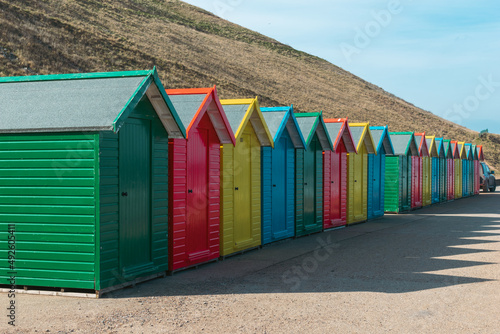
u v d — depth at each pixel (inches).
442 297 298.5
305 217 586.9
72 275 292.2
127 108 291.7
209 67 2370.8
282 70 3073.3
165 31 2662.4
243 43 3432.6
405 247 491.5
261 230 495.2
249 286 325.1
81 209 290.2
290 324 244.8
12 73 1141.1
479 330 237.3
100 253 288.8
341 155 682.2
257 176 489.1
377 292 309.9
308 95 2691.9
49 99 320.5
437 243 518.3
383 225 700.7
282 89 2618.1
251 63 2930.6
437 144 1119.0
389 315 260.8
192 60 2343.8
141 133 328.2
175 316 256.2
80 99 311.9
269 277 353.4
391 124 2691.9
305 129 582.6
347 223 693.3
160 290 312.3
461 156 1354.6
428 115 3420.3
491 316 260.2
